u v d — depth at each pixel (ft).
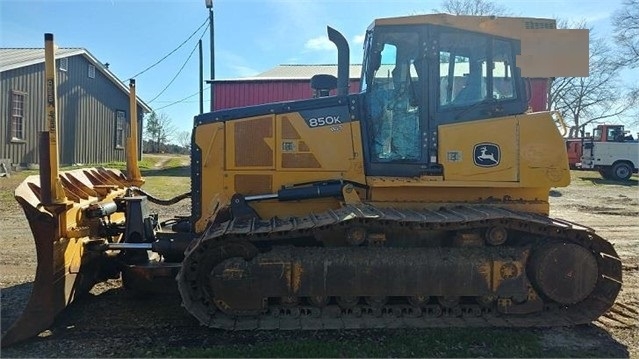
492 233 15.05
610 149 77.00
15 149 63.98
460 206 16.06
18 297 17.78
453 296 14.88
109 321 15.52
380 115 16.37
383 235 14.99
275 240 15.31
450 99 16.12
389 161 16.22
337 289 14.66
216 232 14.29
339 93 18.38
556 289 14.87
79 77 74.69
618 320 15.72
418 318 14.96
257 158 16.61
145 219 18.07
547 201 16.33
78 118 74.79
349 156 16.37
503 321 14.88
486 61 16.25
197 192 16.89
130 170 22.74
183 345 13.61
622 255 25.77
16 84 63.77
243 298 14.58
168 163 91.61
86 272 16.84
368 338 13.91
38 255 14.15
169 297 17.89
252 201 16.30
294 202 16.43
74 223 15.66
